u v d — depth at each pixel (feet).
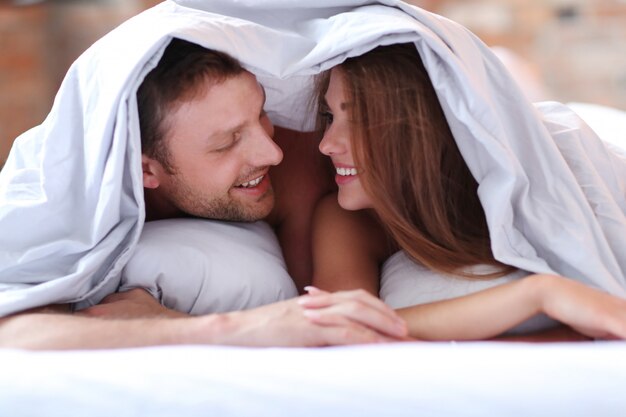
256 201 4.00
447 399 2.36
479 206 3.83
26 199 3.61
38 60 10.11
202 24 3.47
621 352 2.54
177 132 3.65
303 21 3.79
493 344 2.70
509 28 10.94
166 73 3.53
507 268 3.58
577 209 3.45
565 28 10.92
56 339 3.06
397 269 3.89
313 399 2.39
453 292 3.57
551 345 2.67
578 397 2.35
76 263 3.53
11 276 3.50
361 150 3.70
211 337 3.02
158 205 4.17
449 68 3.36
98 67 3.51
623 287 3.45
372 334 2.97
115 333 3.06
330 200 4.37
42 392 2.46
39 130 3.96
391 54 3.66
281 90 4.25
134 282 3.65
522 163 3.54
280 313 3.06
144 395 2.44
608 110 5.99
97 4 10.19
